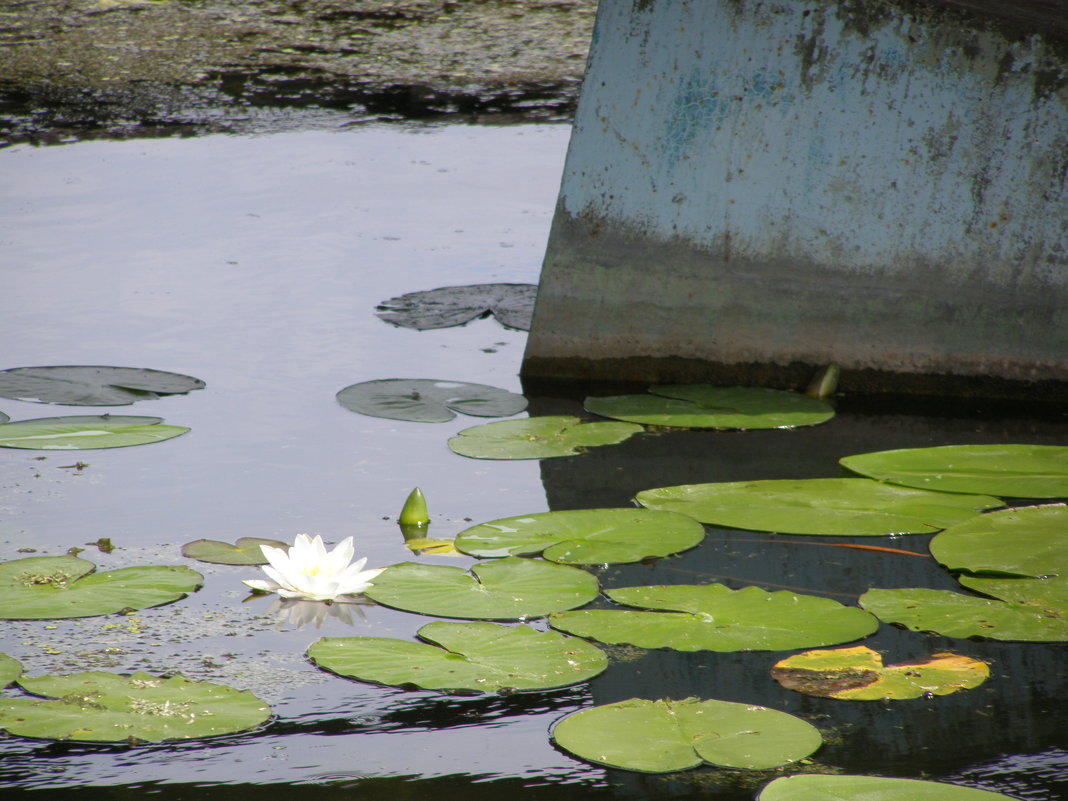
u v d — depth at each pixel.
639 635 3.20
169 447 4.68
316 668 3.10
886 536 3.97
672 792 2.58
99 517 4.00
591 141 5.58
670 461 4.68
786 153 5.49
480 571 3.61
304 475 4.43
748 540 3.91
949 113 5.35
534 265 7.27
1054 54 5.20
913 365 5.69
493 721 2.88
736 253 5.64
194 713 2.83
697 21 5.35
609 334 5.78
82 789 2.59
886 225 5.53
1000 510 4.07
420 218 8.11
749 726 2.79
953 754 2.72
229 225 7.88
